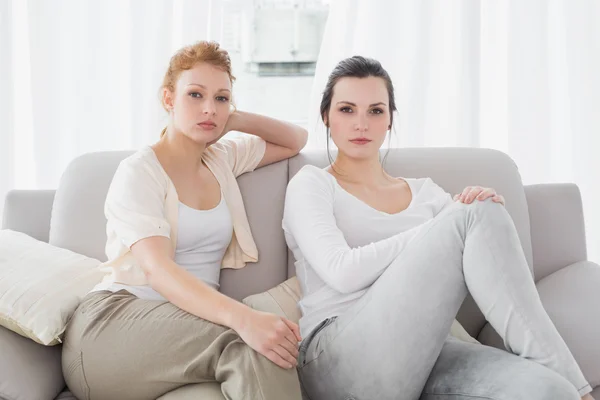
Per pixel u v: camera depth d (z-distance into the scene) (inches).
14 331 61.2
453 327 66.7
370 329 55.7
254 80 114.9
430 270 55.2
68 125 102.1
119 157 78.4
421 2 100.1
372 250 61.8
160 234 62.5
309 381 59.9
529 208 79.4
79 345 57.9
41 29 98.8
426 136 104.4
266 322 54.8
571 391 48.8
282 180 78.0
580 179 108.3
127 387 56.2
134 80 99.0
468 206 56.4
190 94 67.7
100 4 99.3
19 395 56.5
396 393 55.0
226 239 71.2
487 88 107.4
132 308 59.1
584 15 105.0
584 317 63.3
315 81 101.7
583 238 78.7
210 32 100.3
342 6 100.0
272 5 113.3
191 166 69.8
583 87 106.3
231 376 52.2
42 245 70.1
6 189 100.7
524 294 54.2
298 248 70.9
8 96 99.3
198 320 56.7
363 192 71.2
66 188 76.8
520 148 106.5
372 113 71.3
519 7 103.7
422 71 101.5
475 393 52.4
